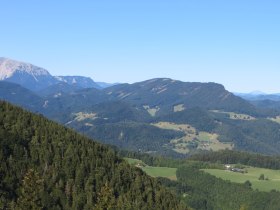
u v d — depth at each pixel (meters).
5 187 160.12
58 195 166.88
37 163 182.50
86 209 164.50
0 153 174.25
